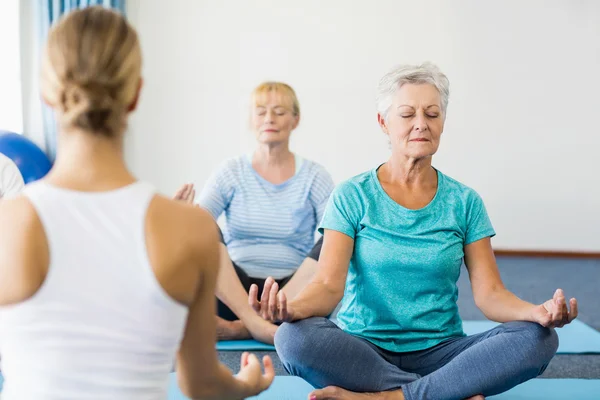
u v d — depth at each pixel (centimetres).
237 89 551
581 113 566
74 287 103
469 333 317
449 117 562
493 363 193
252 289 185
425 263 209
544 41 561
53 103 107
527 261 549
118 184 107
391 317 212
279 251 312
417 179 218
